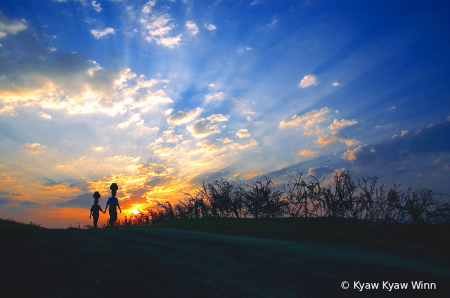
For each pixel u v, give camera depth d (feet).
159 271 20.43
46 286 14.70
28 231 27.17
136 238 37.29
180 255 26.99
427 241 34.83
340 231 40.37
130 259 22.85
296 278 20.97
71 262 19.43
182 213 81.66
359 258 25.84
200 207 79.46
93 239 32.24
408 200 39.22
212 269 22.61
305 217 52.65
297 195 52.42
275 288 18.92
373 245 31.60
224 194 75.82
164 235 39.73
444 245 32.53
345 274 21.66
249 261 25.29
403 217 39.29
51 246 23.63
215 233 43.52
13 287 13.55
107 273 18.20
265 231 42.65
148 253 26.66
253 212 69.26
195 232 42.37
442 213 36.73
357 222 44.19
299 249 29.73
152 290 16.37
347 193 44.47
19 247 20.63
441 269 22.53
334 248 30.50
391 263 24.12
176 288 17.47
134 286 16.52
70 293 14.33
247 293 17.69
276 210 62.90
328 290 18.85
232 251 29.07
